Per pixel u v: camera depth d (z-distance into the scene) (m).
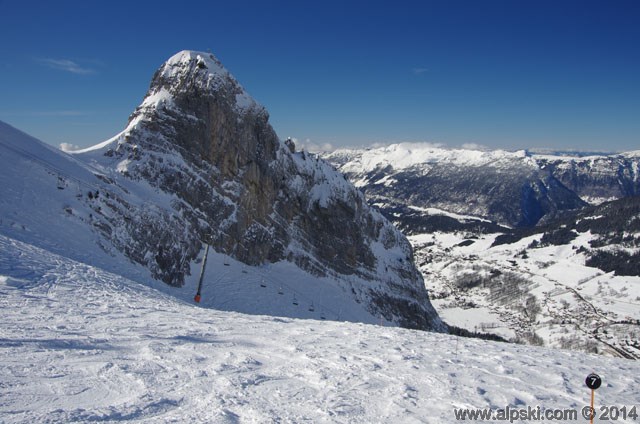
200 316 17.52
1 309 13.26
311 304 63.06
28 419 5.98
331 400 8.52
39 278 19.47
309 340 14.68
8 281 17.45
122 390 7.70
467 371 12.15
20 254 22.83
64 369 8.38
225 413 7.15
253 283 58.97
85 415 6.37
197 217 61.19
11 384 7.25
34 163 42.91
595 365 16.17
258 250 68.69
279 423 7.04
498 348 17.98
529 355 16.72
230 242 64.56
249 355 11.53
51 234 33.00
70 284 19.81
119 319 14.34
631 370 16.02
